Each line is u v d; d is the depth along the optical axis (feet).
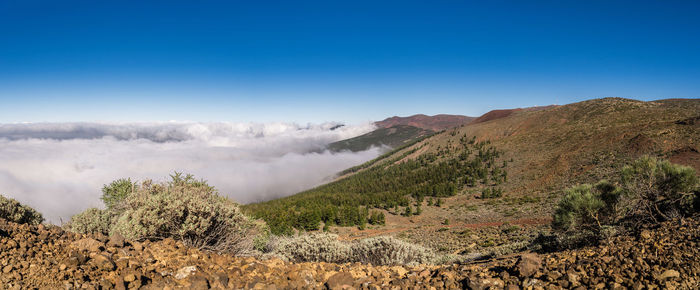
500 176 323.78
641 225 21.65
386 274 15.99
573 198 28.86
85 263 12.09
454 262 33.55
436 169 456.04
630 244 16.58
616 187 28.66
